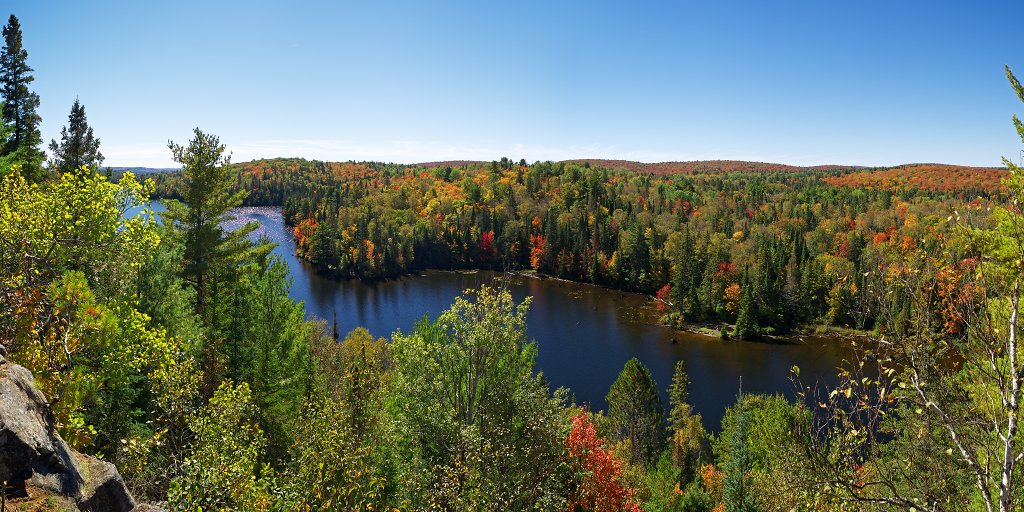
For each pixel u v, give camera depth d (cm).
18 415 858
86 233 1518
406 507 1538
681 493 3006
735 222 15825
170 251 2362
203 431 1176
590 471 2486
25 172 2886
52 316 1191
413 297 11156
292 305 3064
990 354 605
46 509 800
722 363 7600
